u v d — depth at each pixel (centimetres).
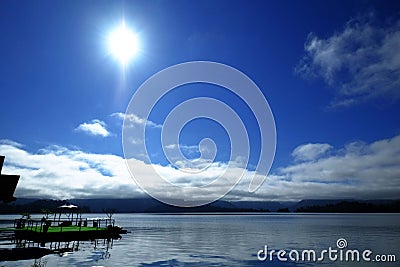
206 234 5584
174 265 2336
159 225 9625
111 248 3231
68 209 4475
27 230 3503
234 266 2345
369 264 2472
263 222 12219
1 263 2216
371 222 11094
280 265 2414
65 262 2320
